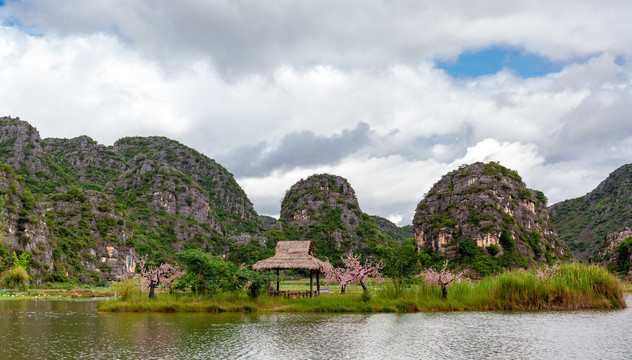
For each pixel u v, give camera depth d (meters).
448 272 38.41
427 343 21.22
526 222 184.00
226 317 31.84
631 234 174.88
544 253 176.50
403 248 42.31
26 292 85.25
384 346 20.41
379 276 43.06
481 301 36.38
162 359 17.59
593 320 29.06
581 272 37.84
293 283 115.00
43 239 138.25
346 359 17.75
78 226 171.00
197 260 38.72
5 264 108.88
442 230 175.12
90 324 28.34
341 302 36.66
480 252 158.50
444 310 35.75
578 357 18.11
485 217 166.88
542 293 35.69
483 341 21.67
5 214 123.56
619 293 36.47
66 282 131.38
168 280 40.72
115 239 176.50
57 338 22.56
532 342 21.39
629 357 18.11
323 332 24.52
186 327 26.52
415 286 40.91
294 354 18.67
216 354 18.61
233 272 40.47
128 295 41.28
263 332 24.50
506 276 37.81
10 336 23.42
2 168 144.00
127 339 22.19
